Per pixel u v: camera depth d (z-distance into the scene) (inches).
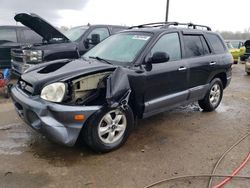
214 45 234.8
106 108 149.3
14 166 139.8
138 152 158.9
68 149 159.0
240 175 137.3
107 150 155.4
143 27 207.8
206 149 165.8
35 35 383.2
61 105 138.4
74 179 130.4
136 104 166.9
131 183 128.6
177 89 193.0
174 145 170.1
